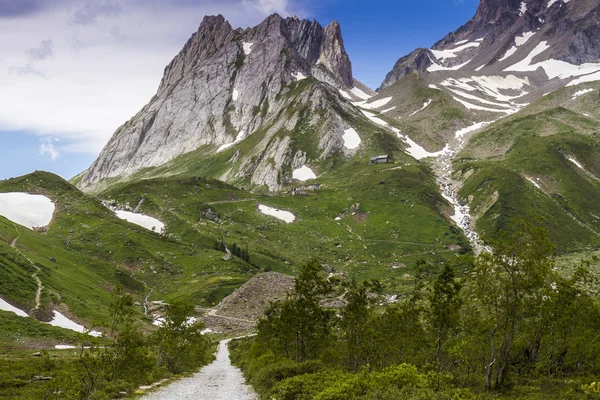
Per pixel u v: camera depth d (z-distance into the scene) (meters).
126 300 47.97
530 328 44.09
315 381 40.41
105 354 42.94
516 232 36.69
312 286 59.84
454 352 42.47
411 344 52.50
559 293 43.88
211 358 100.31
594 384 30.56
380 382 34.00
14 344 88.50
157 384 51.19
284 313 60.75
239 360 88.44
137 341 46.25
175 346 71.88
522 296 37.31
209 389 49.56
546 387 37.09
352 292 57.44
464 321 44.34
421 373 39.47
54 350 89.88
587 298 45.81
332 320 60.53
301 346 61.22
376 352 54.09
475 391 37.19
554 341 44.12
